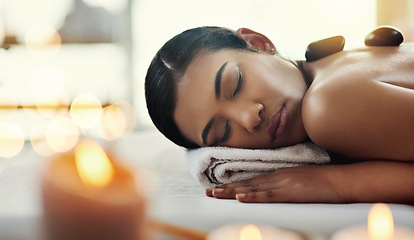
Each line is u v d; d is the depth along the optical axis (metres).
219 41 0.97
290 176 0.78
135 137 1.93
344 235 0.33
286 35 3.05
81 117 2.81
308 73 1.00
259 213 0.56
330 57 0.98
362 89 0.75
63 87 3.03
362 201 0.72
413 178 0.72
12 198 0.87
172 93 0.98
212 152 0.87
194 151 1.00
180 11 3.13
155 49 3.16
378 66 0.82
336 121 0.76
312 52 1.00
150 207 0.30
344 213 0.56
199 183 0.92
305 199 0.72
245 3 3.08
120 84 3.12
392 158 0.75
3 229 0.49
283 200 0.72
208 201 0.75
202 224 0.51
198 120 0.95
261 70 0.93
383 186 0.72
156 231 0.39
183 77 0.96
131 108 3.03
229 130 0.92
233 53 0.95
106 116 2.85
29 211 0.61
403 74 0.81
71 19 3.10
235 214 0.55
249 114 0.88
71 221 0.28
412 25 2.61
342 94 0.76
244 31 1.05
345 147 0.78
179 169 1.21
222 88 0.90
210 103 0.92
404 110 0.71
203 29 1.02
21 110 2.84
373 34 0.98
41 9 3.06
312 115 0.79
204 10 3.11
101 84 3.08
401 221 0.53
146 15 3.14
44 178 0.29
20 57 3.03
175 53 0.99
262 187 0.77
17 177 1.12
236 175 0.88
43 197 0.28
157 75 1.01
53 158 0.30
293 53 1.08
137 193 0.29
